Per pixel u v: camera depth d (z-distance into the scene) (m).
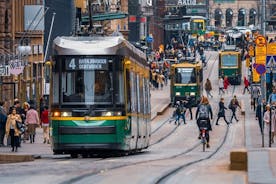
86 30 68.00
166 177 42.88
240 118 126.06
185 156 66.62
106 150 61.38
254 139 93.50
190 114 127.75
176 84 150.25
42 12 109.88
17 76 105.56
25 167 50.69
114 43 62.03
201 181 40.75
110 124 61.03
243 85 192.00
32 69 115.19
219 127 113.88
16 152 70.88
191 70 150.75
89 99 61.12
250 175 40.28
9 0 106.88
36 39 117.44
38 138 92.19
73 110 60.97
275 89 87.75
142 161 55.84
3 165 53.84
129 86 63.38
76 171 46.34
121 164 52.19
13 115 72.44
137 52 69.31
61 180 41.25
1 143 78.94
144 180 41.25
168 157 63.88
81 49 61.41
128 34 193.75
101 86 61.38
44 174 44.47
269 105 84.44
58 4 130.62
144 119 72.31
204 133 79.50
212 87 185.38
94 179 41.75
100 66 61.47
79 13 132.25
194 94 150.12
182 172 45.34
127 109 62.56
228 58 192.25
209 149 81.88
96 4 154.75
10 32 107.56
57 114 61.06
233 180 41.00
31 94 114.12
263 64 87.19
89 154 64.88
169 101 156.38
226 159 57.34
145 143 73.38
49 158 64.50
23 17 110.38
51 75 61.66
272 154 51.72
